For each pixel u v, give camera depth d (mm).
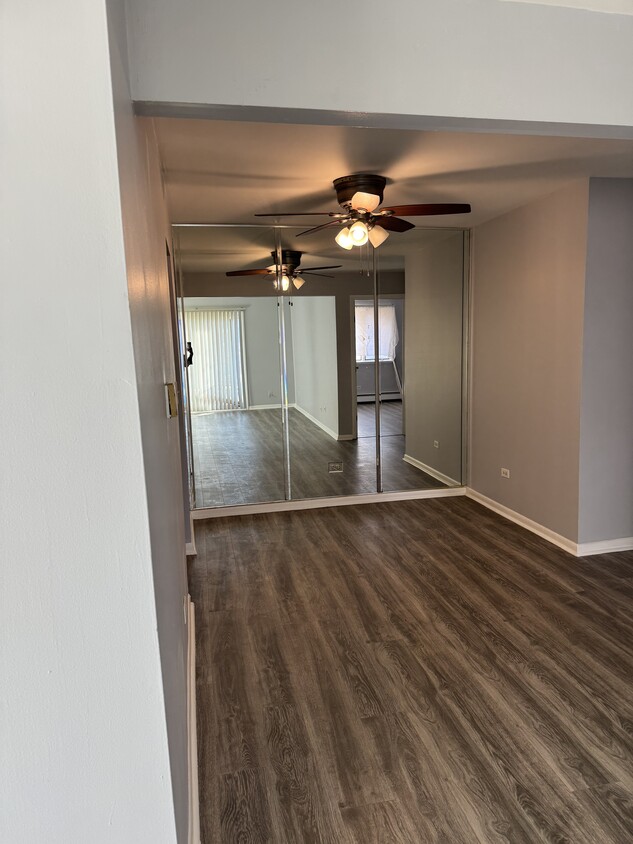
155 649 907
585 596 3176
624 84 1843
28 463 830
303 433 4898
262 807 1804
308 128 2342
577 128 1866
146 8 1499
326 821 1746
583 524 3725
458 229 4789
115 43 964
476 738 2084
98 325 817
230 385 4734
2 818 914
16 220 781
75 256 798
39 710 892
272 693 2369
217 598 3248
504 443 4492
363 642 2744
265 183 3170
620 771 1920
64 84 771
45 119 773
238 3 1544
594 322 3523
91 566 866
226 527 4480
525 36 1749
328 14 1603
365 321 4859
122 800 941
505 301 4324
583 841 1658
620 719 2174
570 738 2076
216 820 1759
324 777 1919
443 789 1856
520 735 2098
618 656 2588
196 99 1543
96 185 793
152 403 1199
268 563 3738
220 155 2664
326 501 4953
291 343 4762
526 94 1766
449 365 5008
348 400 4941
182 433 3805
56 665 883
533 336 4020
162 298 2283
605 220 3422
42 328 804
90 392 828
